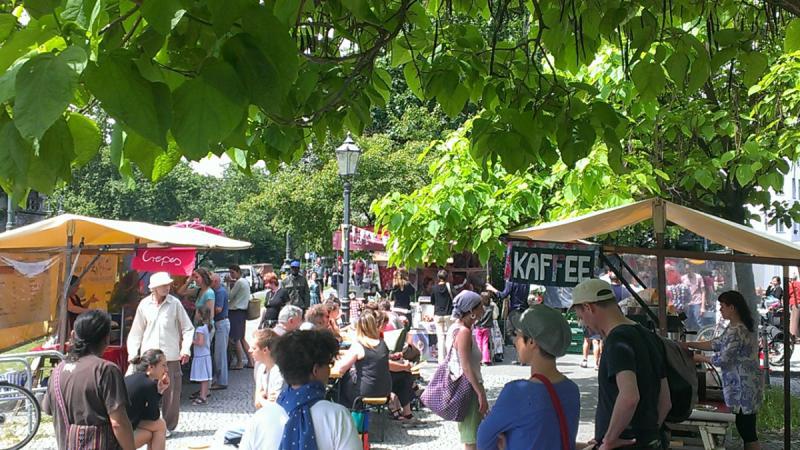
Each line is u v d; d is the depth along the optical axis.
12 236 9.66
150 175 2.15
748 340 6.83
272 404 3.21
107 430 4.48
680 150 9.21
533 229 6.17
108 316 4.70
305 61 3.58
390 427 9.62
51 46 1.86
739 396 6.79
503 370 14.71
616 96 7.77
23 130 1.39
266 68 1.79
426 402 6.56
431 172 9.27
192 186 74.19
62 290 10.67
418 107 29.55
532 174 8.82
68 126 1.83
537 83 4.27
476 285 19.17
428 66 4.33
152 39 1.82
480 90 4.27
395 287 18.64
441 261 8.90
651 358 3.97
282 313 9.18
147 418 5.93
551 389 3.33
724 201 9.38
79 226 10.20
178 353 8.97
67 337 10.92
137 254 10.55
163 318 8.87
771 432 8.81
